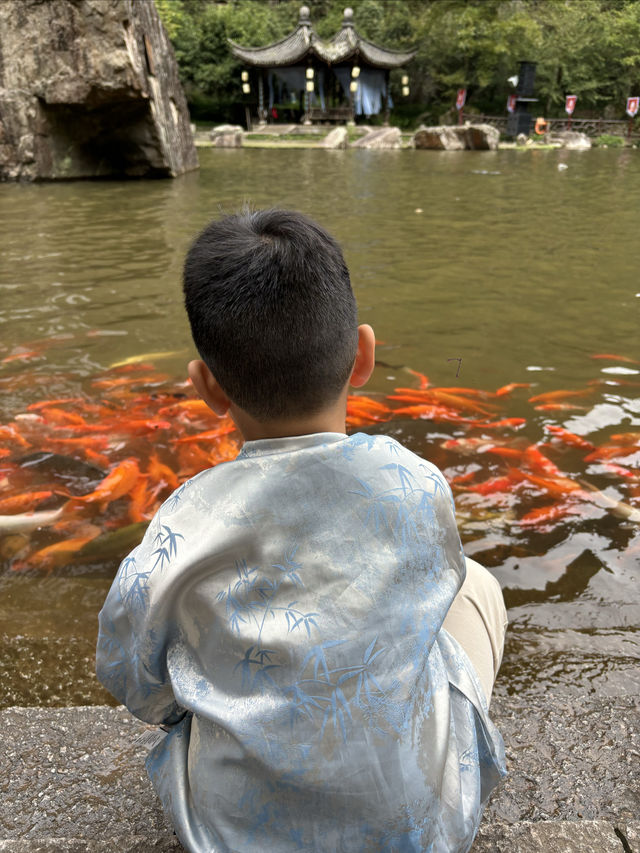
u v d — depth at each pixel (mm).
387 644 885
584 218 10016
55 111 13828
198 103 37219
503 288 6309
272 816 904
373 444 930
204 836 950
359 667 875
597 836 1292
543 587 2455
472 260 7352
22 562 2627
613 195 12523
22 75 13375
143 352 4691
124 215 10000
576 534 2754
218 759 931
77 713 1728
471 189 13281
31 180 13922
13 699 1968
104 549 2703
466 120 33438
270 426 939
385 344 4895
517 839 1283
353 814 883
